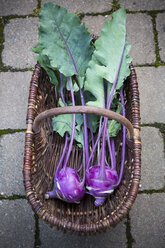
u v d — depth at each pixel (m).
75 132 0.81
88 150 0.83
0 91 0.96
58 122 0.80
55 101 0.86
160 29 0.99
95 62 0.76
